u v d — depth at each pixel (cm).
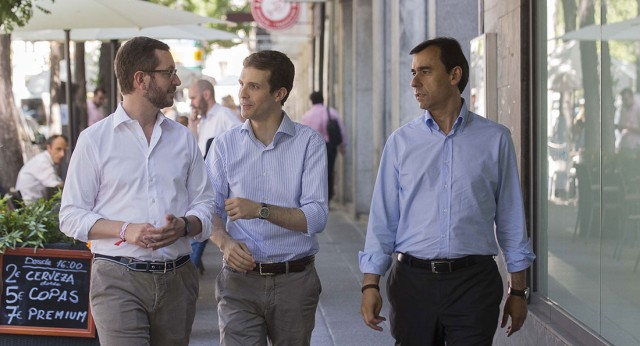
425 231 503
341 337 873
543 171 689
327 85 2439
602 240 576
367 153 1791
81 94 1603
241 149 527
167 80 494
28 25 1080
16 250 677
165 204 494
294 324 529
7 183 1276
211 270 1238
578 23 610
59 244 683
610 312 565
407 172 508
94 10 1084
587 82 596
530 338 681
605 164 568
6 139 1279
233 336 526
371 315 509
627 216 538
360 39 1786
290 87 525
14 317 681
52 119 1742
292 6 2147
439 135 507
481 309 500
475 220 502
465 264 500
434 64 503
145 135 496
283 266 522
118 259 488
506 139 508
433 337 511
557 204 658
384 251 514
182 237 496
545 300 684
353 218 1802
